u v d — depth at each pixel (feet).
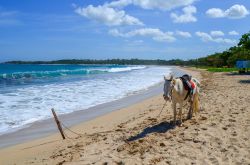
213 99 58.18
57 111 59.67
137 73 244.01
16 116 54.24
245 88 80.02
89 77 175.22
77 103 69.87
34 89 99.09
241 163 25.23
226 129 34.58
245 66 166.50
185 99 38.45
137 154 28.32
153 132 36.17
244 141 30.48
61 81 139.03
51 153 32.60
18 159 31.81
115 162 26.63
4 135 42.32
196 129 35.04
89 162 27.25
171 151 28.45
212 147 29.07
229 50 328.08
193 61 642.22
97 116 55.11
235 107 48.16
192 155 27.27
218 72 211.20
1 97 77.51
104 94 87.66
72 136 40.37
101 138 36.32
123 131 38.83
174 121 38.40
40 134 42.83
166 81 36.63
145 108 59.98
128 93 91.15
